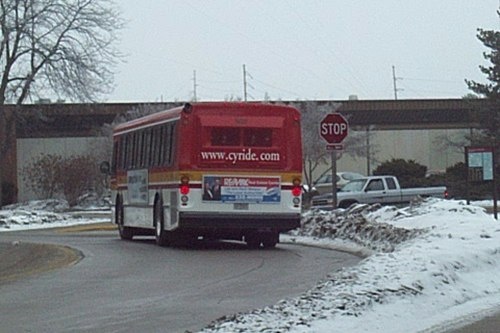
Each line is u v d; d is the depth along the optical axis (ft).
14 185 226.58
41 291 56.70
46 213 172.04
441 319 43.86
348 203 136.26
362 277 49.39
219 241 99.40
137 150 99.30
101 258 79.30
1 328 42.78
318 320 39.58
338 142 88.12
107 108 239.91
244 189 84.58
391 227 85.35
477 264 56.13
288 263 71.51
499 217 106.63
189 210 83.87
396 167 208.64
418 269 51.06
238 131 84.79
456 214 89.40
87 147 234.79
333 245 90.94
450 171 206.39
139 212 98.89
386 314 42.55
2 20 188.96
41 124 238.07
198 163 84.17
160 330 41.42
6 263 84.99
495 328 41.68
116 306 49.24
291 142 85.56
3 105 196.44
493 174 87.40
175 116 86.07
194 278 61.93
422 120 254.06
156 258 78.02
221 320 40.81
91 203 210.79
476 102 218.18
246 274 63.77
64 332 41.37
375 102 247.09
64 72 192.85
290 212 85.35
